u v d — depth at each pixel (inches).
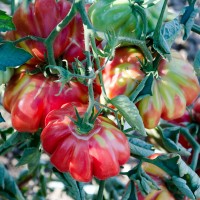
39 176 36.1
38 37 22.2
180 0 68.3
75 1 20.6
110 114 23.1
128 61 22.7
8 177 28.6
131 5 22.1
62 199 48.6
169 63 23.3
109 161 20.4
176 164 24.1
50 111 22.4
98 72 20.1
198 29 24.6
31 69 23.2
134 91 21.7
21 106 22.4
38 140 25.8
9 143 26.1
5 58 21.1
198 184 24.5
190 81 23.4
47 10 22.3
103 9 22.2
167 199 26.0
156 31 21.5
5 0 31.2
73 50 22.8
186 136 28.2
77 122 20.5
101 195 25.1
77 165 20.4
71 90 22.9
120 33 22.5
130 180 24.4
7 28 21.6
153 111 22.7
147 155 24.5
